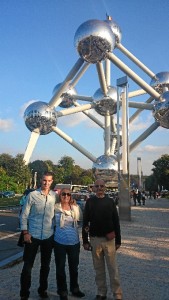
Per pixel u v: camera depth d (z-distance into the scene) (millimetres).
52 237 4879
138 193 36094
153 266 7062
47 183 4887
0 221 17797
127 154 18766
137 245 9742
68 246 4918
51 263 7438
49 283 5730
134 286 5523
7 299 4777
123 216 17531
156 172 74938
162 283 5727
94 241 4859
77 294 4957
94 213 4871
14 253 9008
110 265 4777
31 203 4840
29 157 32500
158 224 15672
